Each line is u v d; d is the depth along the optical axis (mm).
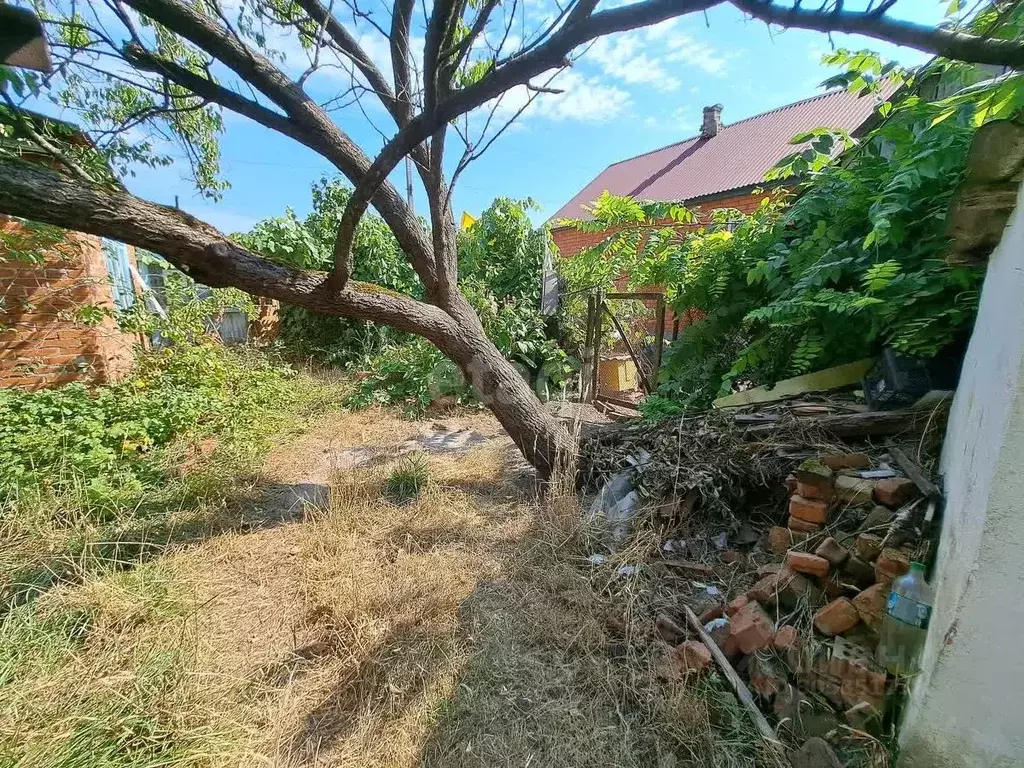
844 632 1451
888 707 1267
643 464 2695
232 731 1413
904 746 1095
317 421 4605
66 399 3383
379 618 1892
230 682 1582
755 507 2363
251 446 3607
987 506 871
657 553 2213
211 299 5496
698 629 1686
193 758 1314
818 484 1871
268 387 5047
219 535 2473
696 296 4168
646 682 1571
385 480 3215
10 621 1696
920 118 2303
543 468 3133
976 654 929
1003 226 1098
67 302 3859
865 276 2373
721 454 2463
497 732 1438
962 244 1190
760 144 10195
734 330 3957
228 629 1840
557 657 1711
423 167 2717
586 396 5277
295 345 7125
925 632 1182
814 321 3023
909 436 2088
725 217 4531
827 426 2309
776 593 1643
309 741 1421
